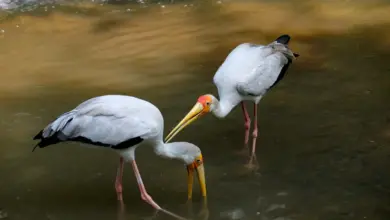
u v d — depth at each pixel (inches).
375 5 468.4
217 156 275.9
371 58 371.9
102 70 369.7
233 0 490.6
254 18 450.9
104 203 245.6
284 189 249.9
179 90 337.4
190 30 431.8
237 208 239.6
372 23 431.5
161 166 270.2
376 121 296.4
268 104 319.3
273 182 255.1
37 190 253.3
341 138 283.4
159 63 376.8
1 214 237.9
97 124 235.9
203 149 281.4
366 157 267.7
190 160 243.9
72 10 476.1
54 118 311.0
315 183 252.5
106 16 463.5
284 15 454.3
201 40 412.5
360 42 398.0
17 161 273.6
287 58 304.0
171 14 465.1
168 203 244.7
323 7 468.4
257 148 281.0
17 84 352.5
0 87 348.5
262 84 285.6
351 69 356.8
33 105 326.0
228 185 254.7
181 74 358.9
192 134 294.4
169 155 244.1
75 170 267.6
